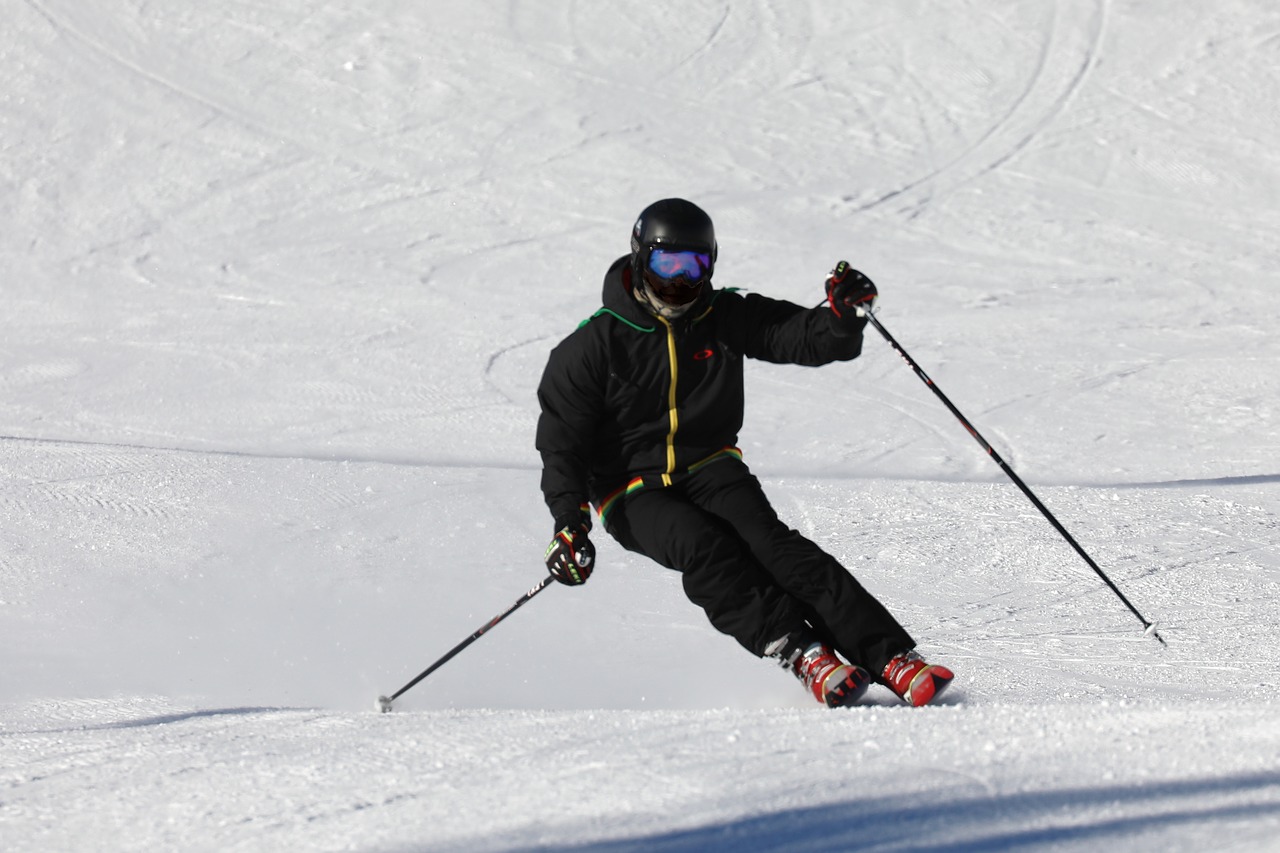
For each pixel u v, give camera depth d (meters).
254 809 5.41
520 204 38.66
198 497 18.02
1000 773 4.99
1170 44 47.44
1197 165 41.03
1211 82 45.28
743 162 41.00
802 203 38.62
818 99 44.72
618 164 40.69
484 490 18.62
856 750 5.49
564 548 9.28
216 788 5.79
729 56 46.97
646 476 9.79
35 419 24.36
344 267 35.09
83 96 42.97
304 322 31.31
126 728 7.81
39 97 42.75
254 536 16.41
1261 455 20.92
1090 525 16.39
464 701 10.85
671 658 11.93
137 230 37.38
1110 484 19.16
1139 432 22.53
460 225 37.59
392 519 17.17
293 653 12.38
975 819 4.45
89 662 11.94
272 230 37.50
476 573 15.07
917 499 17.83
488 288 33.47
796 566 9.27
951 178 40.38
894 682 9.02
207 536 16.39
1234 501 17.50
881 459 20.97
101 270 35.12
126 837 5.21
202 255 36.06
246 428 23.61
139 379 27.20
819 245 35.94
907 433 22.59
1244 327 29.78
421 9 48.50
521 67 45.69
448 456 21.45
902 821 4.47
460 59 45.91
